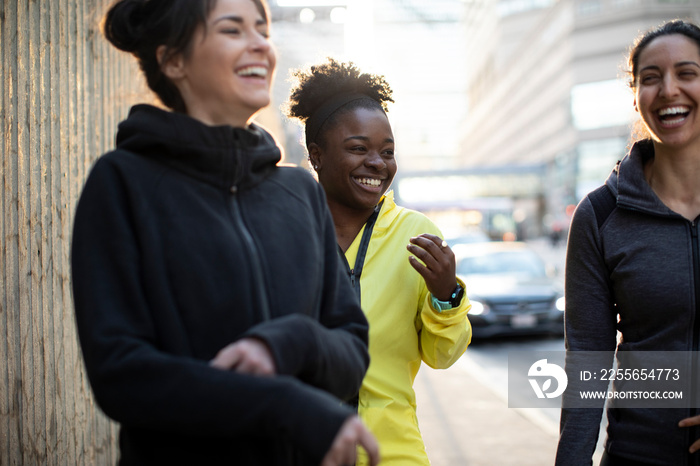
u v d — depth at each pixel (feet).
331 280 4.66
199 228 3.97
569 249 6.86
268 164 4.56
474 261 36.17
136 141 4.07
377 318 6.66
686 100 6.22
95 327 3.65
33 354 7.89
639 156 6.55
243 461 3.86
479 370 25.17
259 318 3.98
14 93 7.72
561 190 205.67
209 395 3.38
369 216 7.29
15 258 7.60
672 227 6.25
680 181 6.43
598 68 190.29
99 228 3.87
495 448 15.20
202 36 4.18
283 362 3.58
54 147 8.70
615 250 6.46
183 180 4.09
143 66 4.54
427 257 6.23
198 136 4.04
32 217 8.02
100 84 10.36
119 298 3.76
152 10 4.41
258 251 4.13
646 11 181.98
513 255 36.52
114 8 4.48
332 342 4.05
